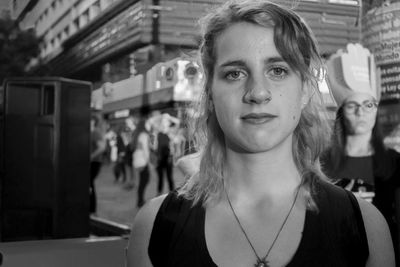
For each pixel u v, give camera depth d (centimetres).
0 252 281
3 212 338
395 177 169
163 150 479
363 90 179
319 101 91
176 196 87
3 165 342
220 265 79
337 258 78
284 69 80
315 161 90
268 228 80
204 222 82
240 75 80
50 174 343
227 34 81
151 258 84
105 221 412
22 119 343
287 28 79
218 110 82
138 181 509
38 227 342
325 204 81
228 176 86
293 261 77
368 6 181
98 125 479
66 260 291
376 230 82
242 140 80
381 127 178
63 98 347
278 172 84
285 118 79
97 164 483
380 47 176
